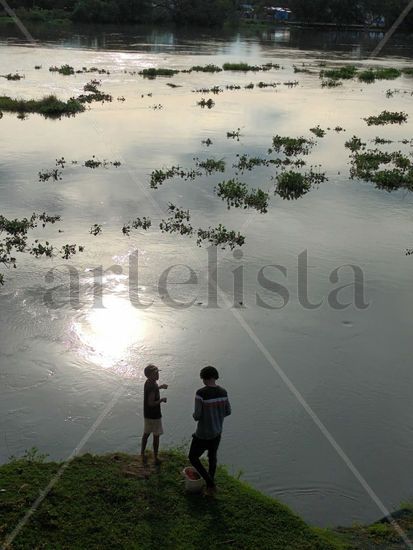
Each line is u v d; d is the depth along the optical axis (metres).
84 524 7.16
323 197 22.98
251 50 76.56
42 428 10.26
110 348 12.55
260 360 12.37
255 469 9.59
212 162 25.94
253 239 18.55
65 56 60.94
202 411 7.36
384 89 50.59
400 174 25.28
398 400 11.36
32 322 13.27
